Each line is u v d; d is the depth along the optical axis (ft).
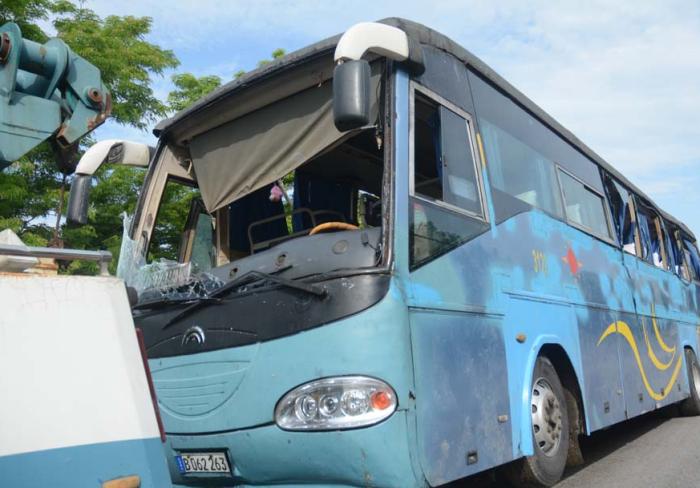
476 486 19.19
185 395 14.43
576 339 21.29
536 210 20.35
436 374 13.53
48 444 7.54
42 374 7.73
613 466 23.21
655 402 29.12
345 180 21.39
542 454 17.99
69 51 12.47
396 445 12.24
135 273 16.89
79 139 12.51
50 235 32.68
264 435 13.12
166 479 8.39
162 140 18.72
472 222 16.33
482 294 15.94
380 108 14.70
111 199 37.11
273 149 16.58
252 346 13.55
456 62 17.49
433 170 15.78
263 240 19.75
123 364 8.38
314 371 12.70
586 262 23.77
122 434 8.11
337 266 13.29
